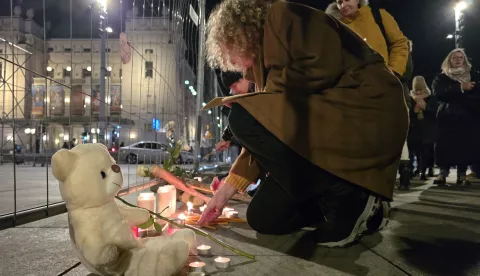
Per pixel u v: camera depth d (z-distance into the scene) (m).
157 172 2.34
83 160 1.12
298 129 1.56
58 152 1.09
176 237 1.39
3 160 10.08
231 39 1.76
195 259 1.49
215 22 1.83
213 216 2.00
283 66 1.64
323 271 1.35
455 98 5.32
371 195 1.60
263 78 1.80
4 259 1.43
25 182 5.28
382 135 1.57
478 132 5.30
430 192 4.45
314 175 1.59
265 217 1.80
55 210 2.49
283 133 1.56
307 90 1.58
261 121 1.59
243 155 1.94
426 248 1.69
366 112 1.57
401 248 1.69
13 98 2.52
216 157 10.60
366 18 2.85
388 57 2.85
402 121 1.62
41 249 1.57
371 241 1.82
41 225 2.08
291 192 1.62
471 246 1.72
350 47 1.62
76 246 1.12
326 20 1.60
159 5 5.69
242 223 2.26
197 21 6.84
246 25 1.72
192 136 9.88
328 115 1.56
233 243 1.78
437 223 2.32
